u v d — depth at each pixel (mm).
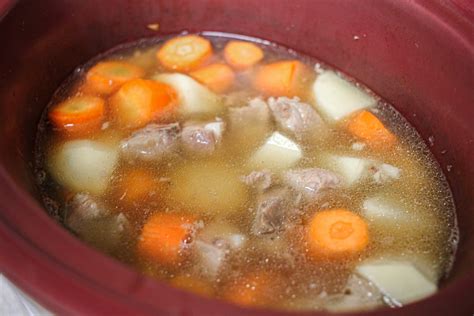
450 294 359
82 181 479
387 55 540
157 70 563
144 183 479
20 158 460
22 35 493
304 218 466
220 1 575
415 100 532
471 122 488
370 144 521
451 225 479
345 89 562
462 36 485
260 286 427
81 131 510
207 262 435
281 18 574
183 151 498
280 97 542
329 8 551
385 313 349
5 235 360
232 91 551
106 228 451
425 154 521
